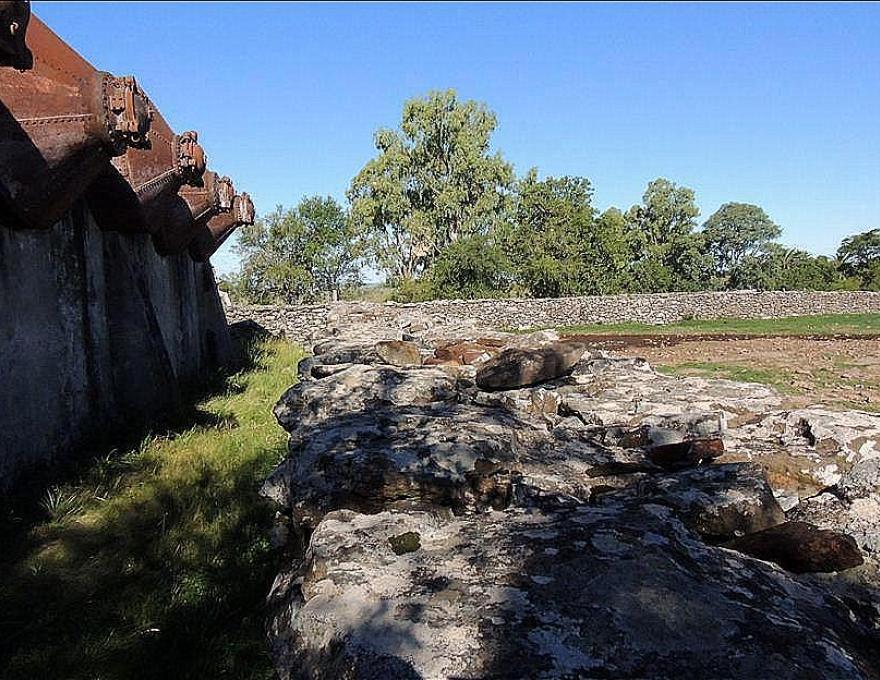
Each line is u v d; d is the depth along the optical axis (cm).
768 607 190
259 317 2175
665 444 335
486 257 3800
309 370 629
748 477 278
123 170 912
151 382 889
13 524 503
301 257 4325
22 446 620
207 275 1540
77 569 426
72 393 747
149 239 1079
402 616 190
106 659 319
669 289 4456
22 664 316
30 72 664
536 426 368
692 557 214
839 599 213
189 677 300
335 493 286
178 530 466
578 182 4303
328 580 215
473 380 499
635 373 480
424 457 289
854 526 262
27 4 410
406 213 5025
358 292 4612
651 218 5597
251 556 416
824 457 308
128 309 892
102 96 633
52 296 709
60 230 736
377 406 418
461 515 271
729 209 5888
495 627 180
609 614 181
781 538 242
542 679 162
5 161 577
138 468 641
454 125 4941
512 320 3055
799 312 3453
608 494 282
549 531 230
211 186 1270
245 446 695
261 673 303
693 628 176
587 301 3181
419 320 1405
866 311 3522
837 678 162
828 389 1173
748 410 381
